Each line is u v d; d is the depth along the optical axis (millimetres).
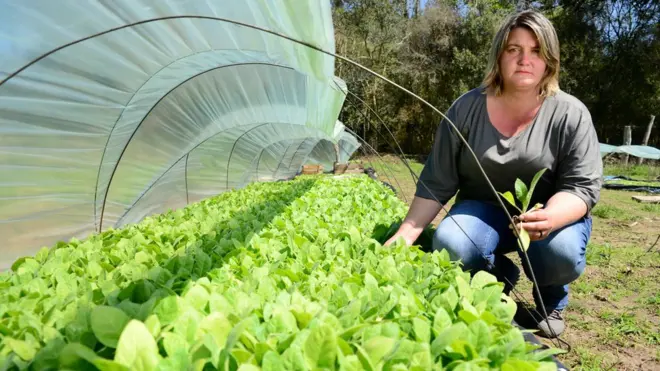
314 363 1316
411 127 29609
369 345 1414
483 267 3098
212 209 5277
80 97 3732
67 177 4555
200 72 4906
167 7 2838
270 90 6438
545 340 3545
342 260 2609
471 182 3289
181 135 6207
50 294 2098
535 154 2953
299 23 2355
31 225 4559
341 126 12820
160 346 1455
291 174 17031
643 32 25031
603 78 25500
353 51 28578
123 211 6078
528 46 2740
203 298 1777
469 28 27422
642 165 19047
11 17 2551
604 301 4430
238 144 9664
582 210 2787
